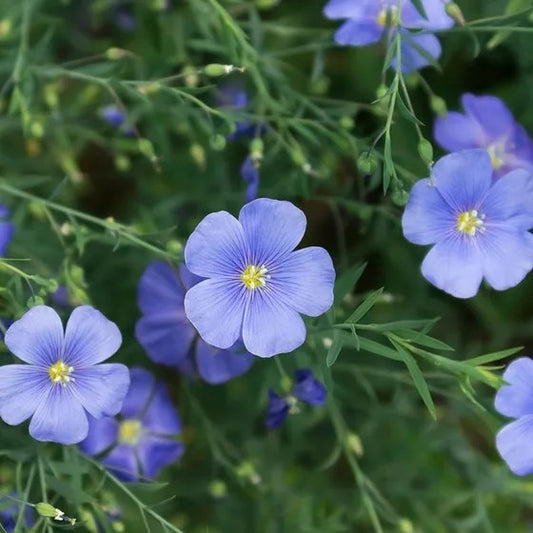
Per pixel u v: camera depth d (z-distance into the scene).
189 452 0.63
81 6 0.64
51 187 0.63
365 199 0.61
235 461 0.63
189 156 0.64
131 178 0.65
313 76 0.60
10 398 0.53
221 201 0.62
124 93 0.62
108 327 0.53
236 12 0.62
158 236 0.57
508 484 0.61
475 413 0.61
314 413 0.61
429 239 0.54
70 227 0.57
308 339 0.55
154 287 0.58
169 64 0.61
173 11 0.62
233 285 0.53
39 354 0.53
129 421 0.59
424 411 0.63
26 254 0.59
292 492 0.63
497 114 0.59
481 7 0.62
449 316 0.65
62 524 0.57
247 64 0.57
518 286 0.65
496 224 0.55
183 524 0.62
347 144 0.58
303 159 0.58
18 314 0.55
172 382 0.63
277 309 0.53
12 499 0.54
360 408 0.63
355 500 0.63
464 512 0.65
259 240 0.53
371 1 0.57
